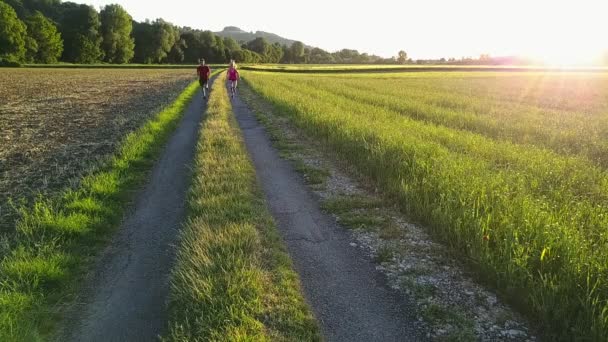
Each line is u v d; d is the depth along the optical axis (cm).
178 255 596
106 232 693
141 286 539
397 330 458
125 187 904
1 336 420
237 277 509
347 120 1458
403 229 713
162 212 779
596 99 3262
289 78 5188
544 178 881
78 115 2017
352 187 938
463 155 1037
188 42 14488
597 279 463
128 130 1573
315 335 439
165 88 3588
